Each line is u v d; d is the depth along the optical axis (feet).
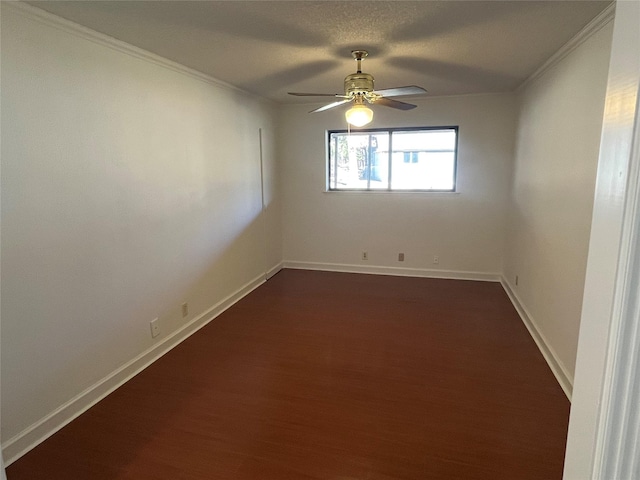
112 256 8.56
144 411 7.88
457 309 13.04
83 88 7.68
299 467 6.41
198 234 11.66
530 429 7.21
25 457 6.67
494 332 11.28
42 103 6.89
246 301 13.98
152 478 6.22
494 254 15.98
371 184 17.04
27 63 6.61
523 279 12.54
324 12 6.97
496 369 9.29
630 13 1.92
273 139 16.58
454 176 16.03
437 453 6.66
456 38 8.34
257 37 8.19
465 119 15.28
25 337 6.79
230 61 9.98
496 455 6.60
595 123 7.30
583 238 7.70
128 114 8.84
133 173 9.05
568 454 2.65
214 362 9.79
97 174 8.08
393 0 6.48
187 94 10.87
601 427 2.19
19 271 6.63
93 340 8.16
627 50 1.95
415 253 16.80
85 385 8.02
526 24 7.54
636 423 2.05
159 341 10.17
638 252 1.91
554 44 8.70
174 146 10.43
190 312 11.44
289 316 12.61
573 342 8.07
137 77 9.05
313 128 16.79
